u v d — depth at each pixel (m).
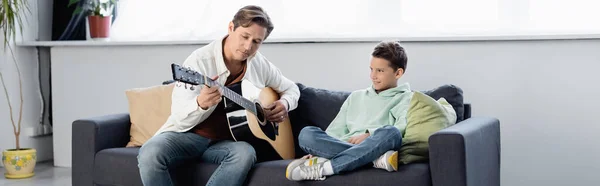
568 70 3.35
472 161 2.53
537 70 3.40
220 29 4.04
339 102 3.15
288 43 3.85
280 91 3.15
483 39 3.42
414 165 2.56
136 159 2.88
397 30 3.68
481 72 3.49
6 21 4.18
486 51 3.47
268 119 2.98
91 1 4.35
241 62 2.91
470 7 3.54
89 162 3.00
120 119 3.18
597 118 3.33
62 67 4.42
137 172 2.87
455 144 2.44
